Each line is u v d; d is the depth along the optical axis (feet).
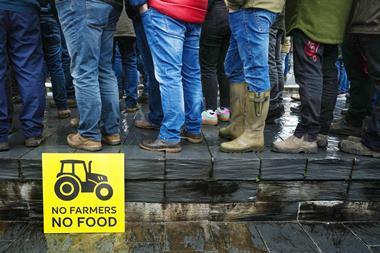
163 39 6.95
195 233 6.91
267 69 7.20
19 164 6.82
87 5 6.68
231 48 7.90
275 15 6.95
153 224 7.22
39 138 7.75
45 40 9.92
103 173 6.86
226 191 7.23
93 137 7.38
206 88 10.34
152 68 8.70
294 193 7.38
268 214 7.46
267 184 7.27
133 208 7.19
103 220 6.93
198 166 7.02
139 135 8.91
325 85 7.89
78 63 6.97
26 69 7.32
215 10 9.43
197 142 8.28
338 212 7.57
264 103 7.31
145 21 7.09
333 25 7.00
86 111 7.15
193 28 7.55
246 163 7.07
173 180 7.07
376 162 7.25
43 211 6.83
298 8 7.00
